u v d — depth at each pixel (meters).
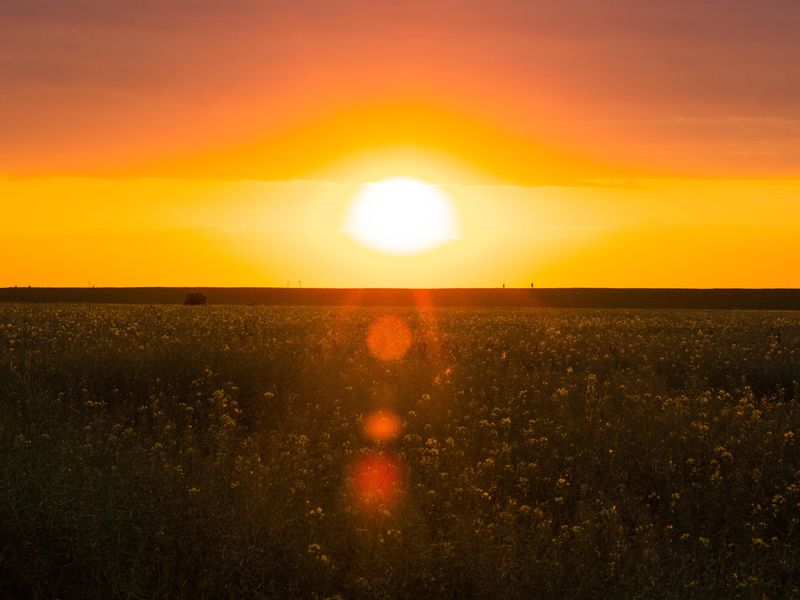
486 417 13.25
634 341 24.81
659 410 13.45
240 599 7.00
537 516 8.62
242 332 25.36
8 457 8.86
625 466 10.48
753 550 8.03
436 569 7.25
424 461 10.42
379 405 13.88
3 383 14.11
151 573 7.13
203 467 9.61
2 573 7.13
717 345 23.66
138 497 8.07
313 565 7.16
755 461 10.71
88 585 7.04
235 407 13.78
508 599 6.82
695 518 9.12
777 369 18.11
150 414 13.28
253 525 7.64
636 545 8.09
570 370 17.28
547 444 11.41
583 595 6.86
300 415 13.09
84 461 9.28
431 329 29.81
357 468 10.37
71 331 24.75
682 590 7.04
